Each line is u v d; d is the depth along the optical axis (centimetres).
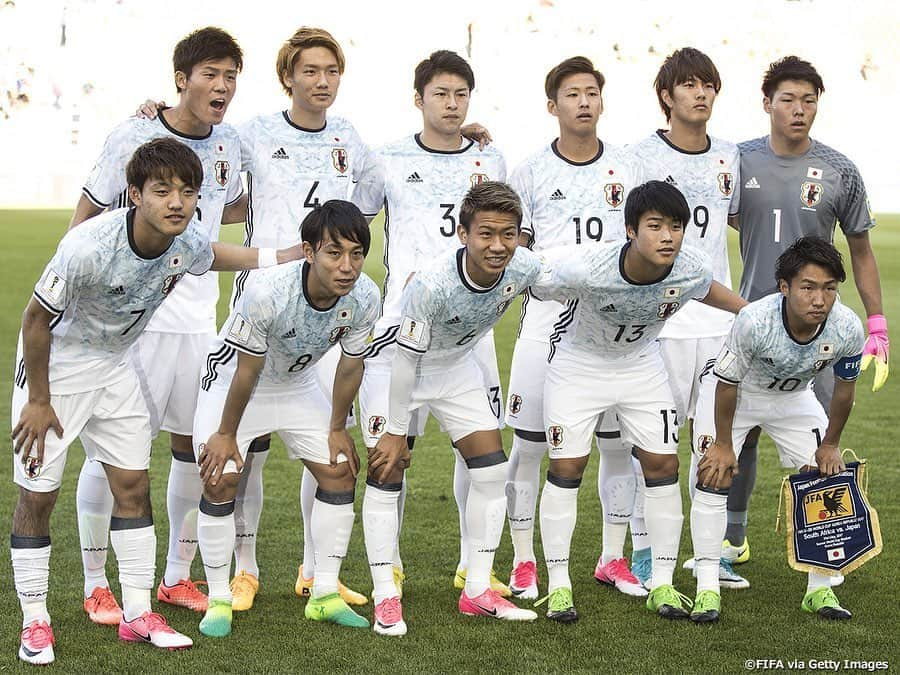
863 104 3825
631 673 338
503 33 3772
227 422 372
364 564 463
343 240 344
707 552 398
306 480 423
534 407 435
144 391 413
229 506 381
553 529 398
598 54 3712
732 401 390
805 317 366
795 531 397
